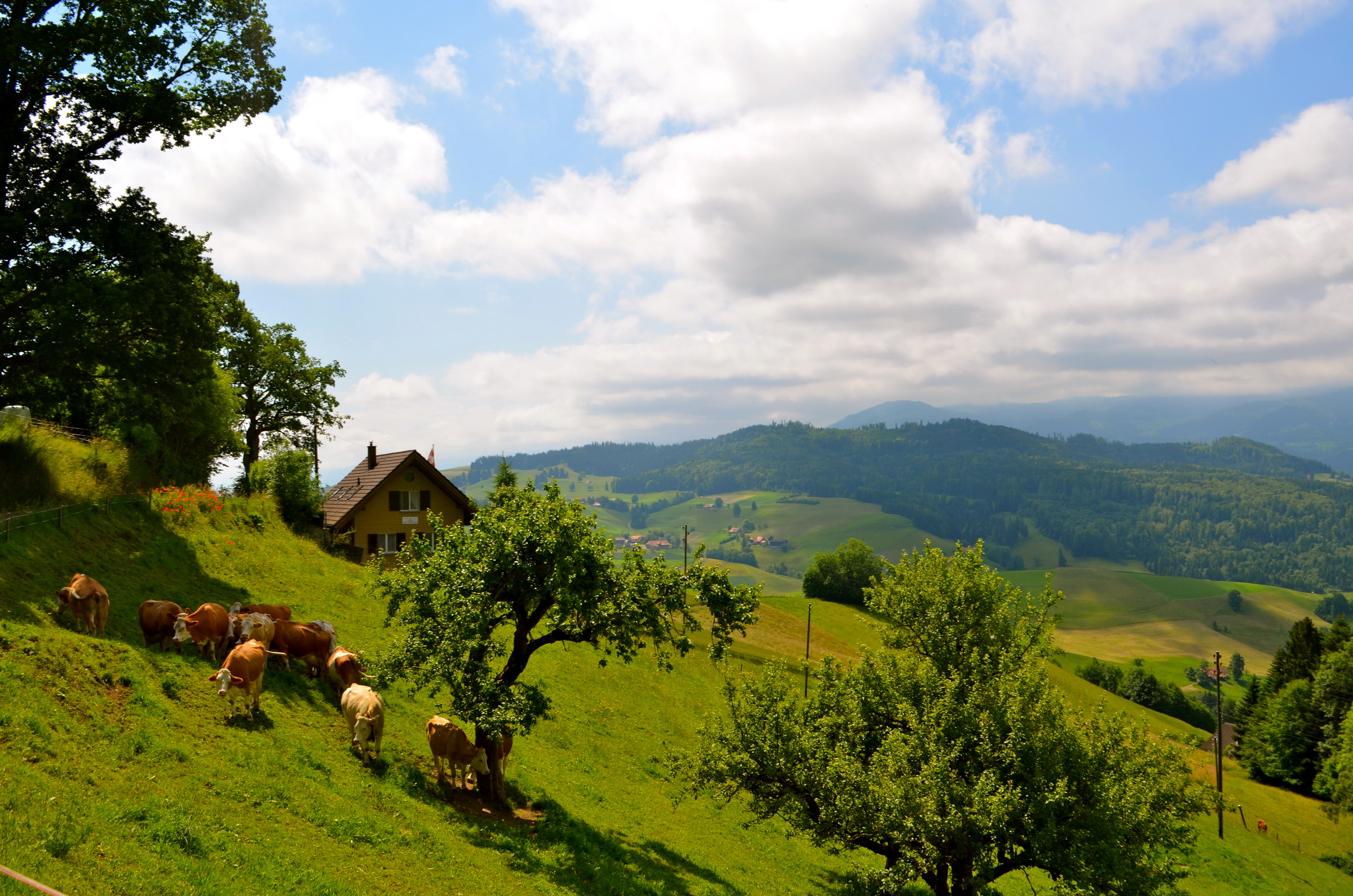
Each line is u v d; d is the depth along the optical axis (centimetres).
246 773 1689
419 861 1664
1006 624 2950
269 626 2322
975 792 2303
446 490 5916
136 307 2722
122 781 1459
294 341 6712
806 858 3122
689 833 2780
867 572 13762
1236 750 11194
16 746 1392
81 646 1819
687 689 4759
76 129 2975
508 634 4300
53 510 2586
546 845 2028
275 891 1325
